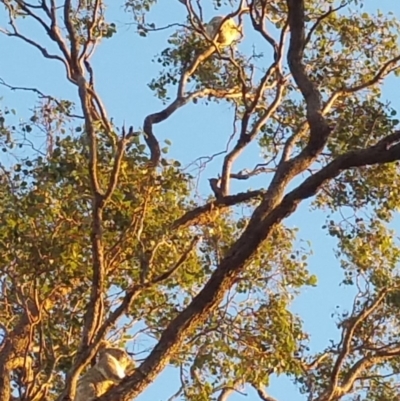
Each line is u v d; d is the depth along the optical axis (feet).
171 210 38.32
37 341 40.63
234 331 42.55
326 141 37.86
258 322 42.78
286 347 42.78
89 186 36.70
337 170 35.29
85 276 37.58
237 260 35.29
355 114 49.67
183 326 34.91
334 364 46.83
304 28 39.37
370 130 49.08
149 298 41.34
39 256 36.68
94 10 44.06
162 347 34.71
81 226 37.01
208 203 45.01
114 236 37.04
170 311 42.75
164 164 37.99
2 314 39.83
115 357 36.11
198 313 35.06
